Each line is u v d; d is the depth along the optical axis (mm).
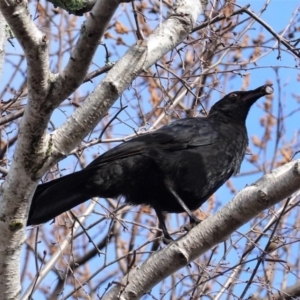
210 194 11938
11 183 6766
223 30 13492
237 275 11117
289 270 10469
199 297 10086
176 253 7449
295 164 6879
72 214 10555
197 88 13984
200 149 11570
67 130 6754
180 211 11656
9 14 5828
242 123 12812
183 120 12078
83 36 6180
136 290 7566
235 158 12195
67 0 8461
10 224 6895
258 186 7102
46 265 11539
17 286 7156
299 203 10289
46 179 11727
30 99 6359
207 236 7391
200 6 8375
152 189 11164
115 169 10805
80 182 10602
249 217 7199
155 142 11266
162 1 9844
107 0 5977
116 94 6793
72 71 6301
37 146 6582
